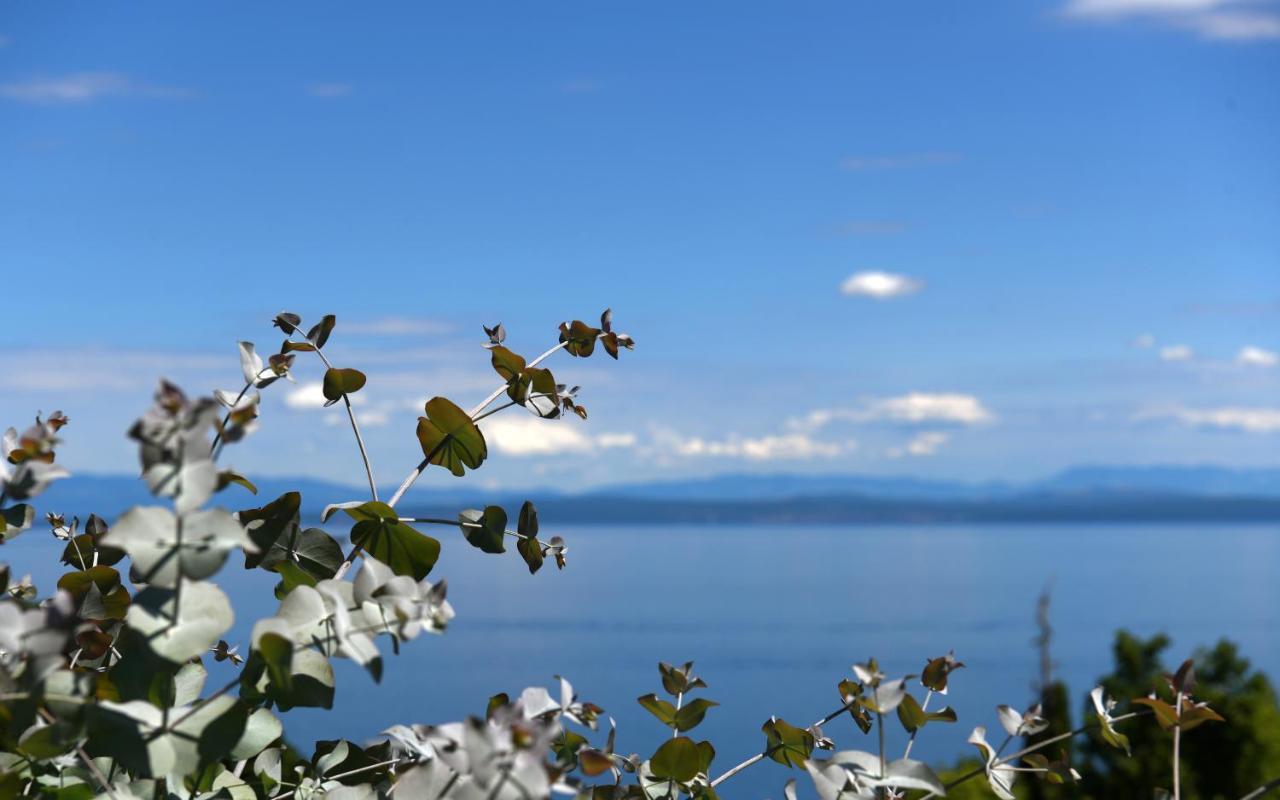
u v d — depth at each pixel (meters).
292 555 1.46
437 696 138.75
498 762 0.86
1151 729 8.85
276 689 1.08
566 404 1.68
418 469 1.61
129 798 1.08
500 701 1.25
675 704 1.40
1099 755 9.89
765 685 162.75
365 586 1.09
